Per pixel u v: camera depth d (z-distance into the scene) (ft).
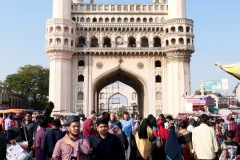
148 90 172.76
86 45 175.73
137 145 32.65
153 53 174.40
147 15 179.83
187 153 38.81
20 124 44.42
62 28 168.25
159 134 37.99
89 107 170.50
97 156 23.71
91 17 178.60
